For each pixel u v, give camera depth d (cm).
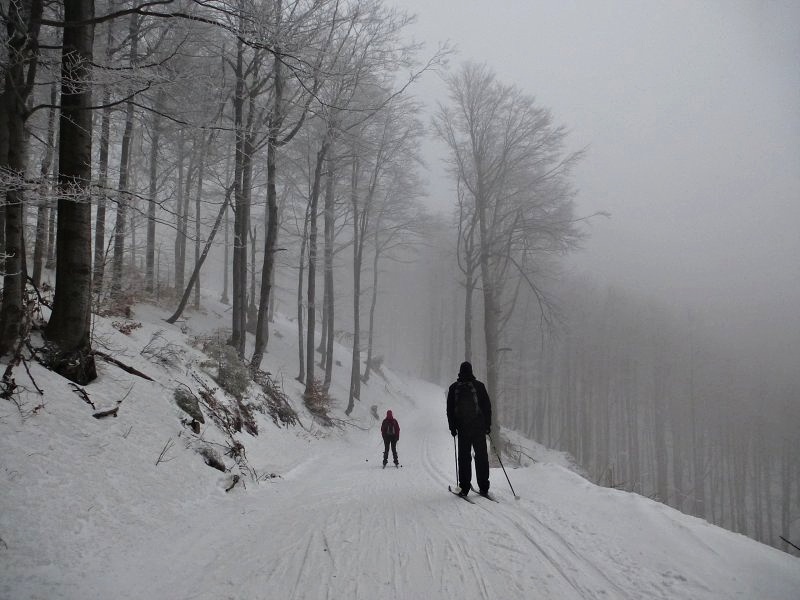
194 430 652
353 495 636
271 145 1208
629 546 373
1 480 355
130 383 626
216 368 1034
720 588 295
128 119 1151
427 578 329
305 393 1622
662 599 285
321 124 1542
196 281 1855
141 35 944
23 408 437
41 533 340
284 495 646
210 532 450
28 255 1122
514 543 388
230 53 1073
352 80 1041
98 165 916
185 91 862
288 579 336
